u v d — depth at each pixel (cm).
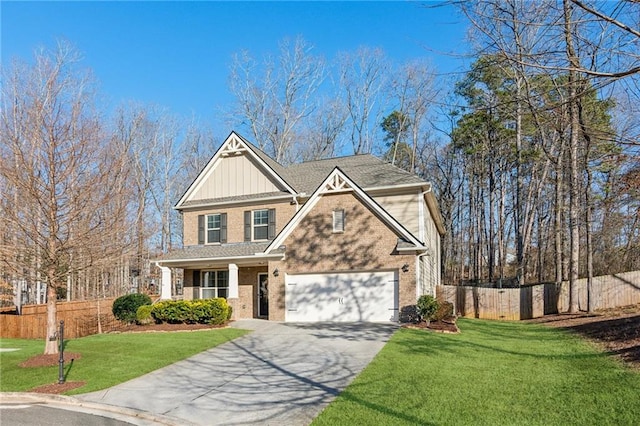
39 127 1152
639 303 2042
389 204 2073
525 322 2045
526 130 2617
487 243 4328
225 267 2267
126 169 1575
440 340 1364
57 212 1184
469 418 668
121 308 1958
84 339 1553
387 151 4131
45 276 1240
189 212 2367
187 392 918
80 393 915
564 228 2662
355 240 1844
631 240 2023
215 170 2367
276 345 1377
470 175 4316
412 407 728
